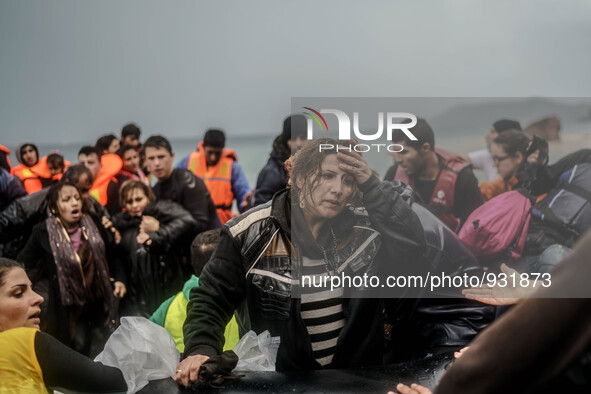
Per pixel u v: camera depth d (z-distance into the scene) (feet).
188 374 4.09
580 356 1.87
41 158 11.10
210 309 4.46
